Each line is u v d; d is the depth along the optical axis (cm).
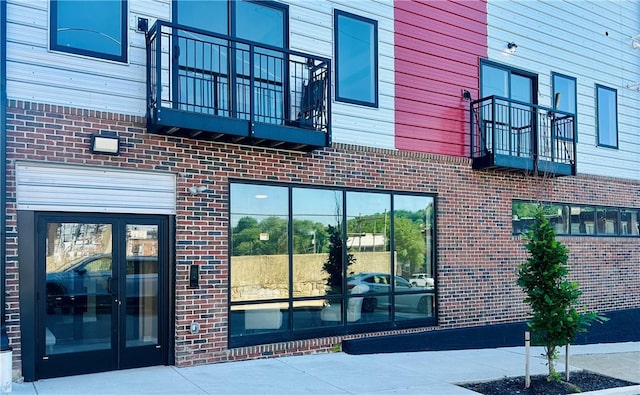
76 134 686
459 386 722
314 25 898
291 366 771
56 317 672
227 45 776
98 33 712
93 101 700
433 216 1016
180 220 750
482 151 1064
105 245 710
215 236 775
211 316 764
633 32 1456
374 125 948
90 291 696
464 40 1087
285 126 789
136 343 725
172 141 752
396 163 967
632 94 1433
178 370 718
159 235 748
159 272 745
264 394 633
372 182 937
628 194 1377
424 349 960
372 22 966
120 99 719
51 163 670
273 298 829
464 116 1070
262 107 833
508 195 1120
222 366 749
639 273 1377
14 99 650
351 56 938
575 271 1235
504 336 1066
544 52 1233
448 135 1044
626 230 1378
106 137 693
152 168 735
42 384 636
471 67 1091
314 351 855
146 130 732
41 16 675
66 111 680
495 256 1083
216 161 785
